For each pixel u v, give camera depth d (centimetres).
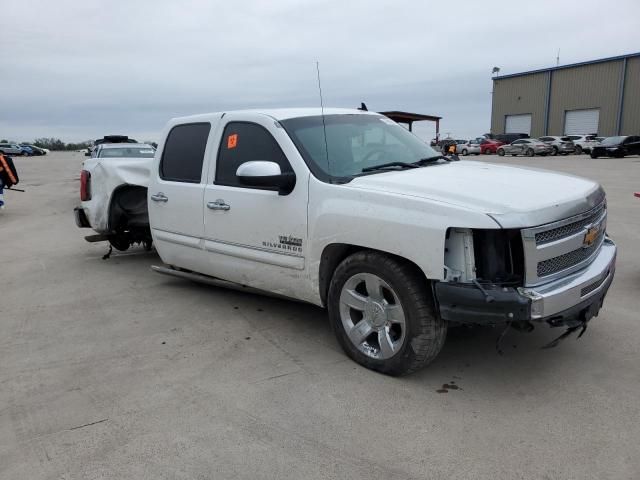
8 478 276
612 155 3266
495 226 303
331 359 401
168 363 405
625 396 336
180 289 600
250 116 458
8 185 1374
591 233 355
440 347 351
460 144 4681
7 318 519
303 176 400
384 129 486
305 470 276
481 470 271
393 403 336
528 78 5103
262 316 500
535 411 322
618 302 504
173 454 292
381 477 269
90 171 712
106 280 650
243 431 311
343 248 384
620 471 266
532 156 3991
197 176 502
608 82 4469
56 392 365
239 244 458
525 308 304
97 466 284
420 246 326
